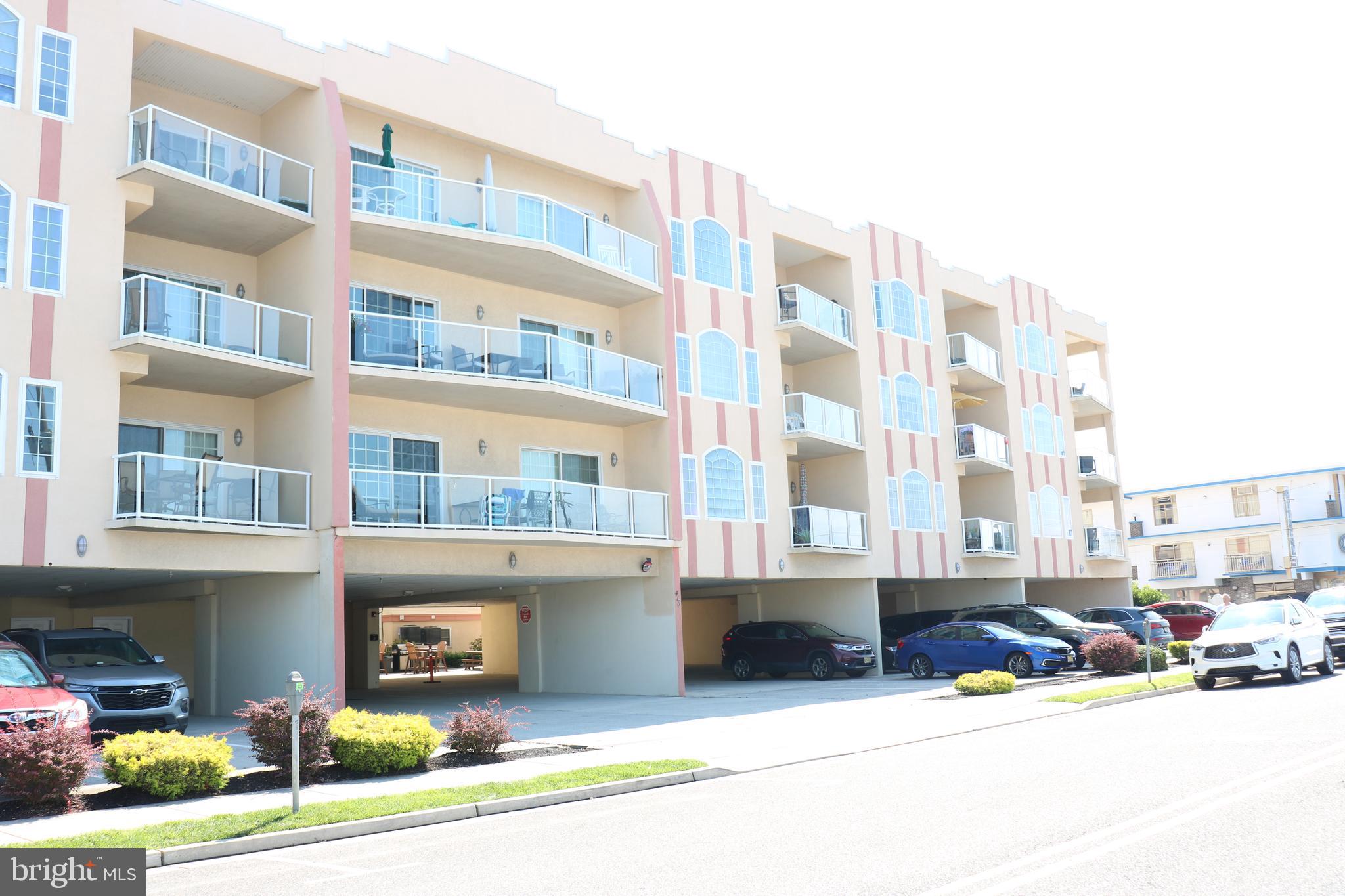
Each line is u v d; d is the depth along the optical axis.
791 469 32.38
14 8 16.91
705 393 27.00
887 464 32.06
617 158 26.00
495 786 11.41
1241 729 13.72
